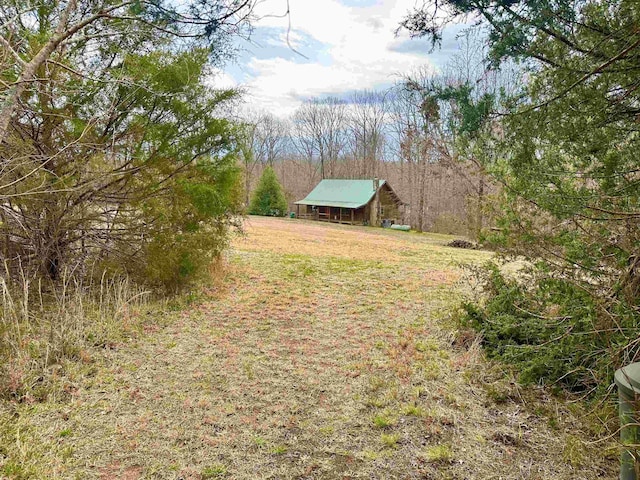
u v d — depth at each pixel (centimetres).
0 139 255
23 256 484
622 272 261
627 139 230
